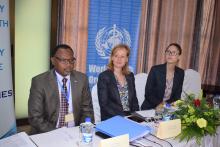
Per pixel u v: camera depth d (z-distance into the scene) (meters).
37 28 3.51
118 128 1.78
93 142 1.65
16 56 3.42
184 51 4.43
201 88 4.03
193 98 2.17
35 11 3.45
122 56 2.54
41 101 2.15
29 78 3.57
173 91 3.01
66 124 2.20
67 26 3.46
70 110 2.24
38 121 2.12
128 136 1.56
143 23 4.02
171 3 4.15
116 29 3.84
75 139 1.68
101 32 3.73
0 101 2.07
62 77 2.23
